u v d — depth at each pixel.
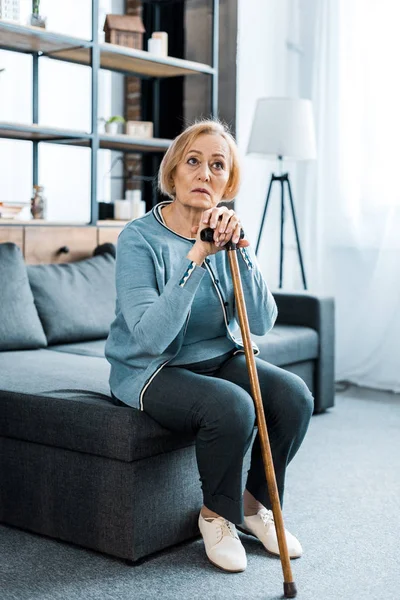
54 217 4.29
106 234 3.93
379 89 4.68
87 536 2.30
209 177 2.26
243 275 2.32
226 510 2.17
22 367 2.79
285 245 5.16
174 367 2.28
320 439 3.60
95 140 3.92
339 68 4.80
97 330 3.48
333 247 4.93
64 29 4.23
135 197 4.29
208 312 2.29
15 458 2.45
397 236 4.70
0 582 2.12
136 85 4.80
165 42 4.39
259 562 2.27
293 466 3.20
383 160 4.69
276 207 5.20
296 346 3.75
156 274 2.24
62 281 3.48
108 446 2.21
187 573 2.19
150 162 4.86
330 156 4.89
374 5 4.67
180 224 2.34
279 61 5.08
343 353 4.91
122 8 4.73
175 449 2.32
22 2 3.81
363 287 4.83
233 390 2.17
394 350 4.73
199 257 2.10
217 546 2.23
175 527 2.35
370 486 2.97
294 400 2.25
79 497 2.31
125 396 2.25
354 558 2.33
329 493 2.88
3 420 2.44
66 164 4.33
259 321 2.39
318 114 4.92
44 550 2.32
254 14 4.98
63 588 2.09
